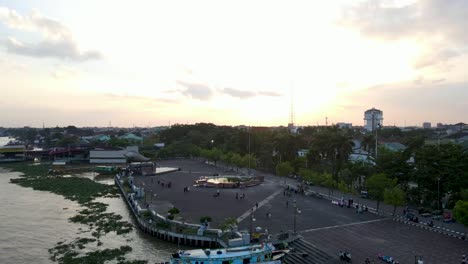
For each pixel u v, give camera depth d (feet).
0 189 487.20
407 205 344.49
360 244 228.63
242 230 260.83
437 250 216.33
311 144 550.77
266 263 196.24
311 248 221.66
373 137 622.95
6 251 250.57
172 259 192.95
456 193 311.68
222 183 465.06
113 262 226.79
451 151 337.72
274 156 629.92
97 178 623.77
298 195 408.05
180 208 340.80
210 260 188.96
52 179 573.33
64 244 263.08
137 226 310.45
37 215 347.36
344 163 477.77
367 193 386.93
